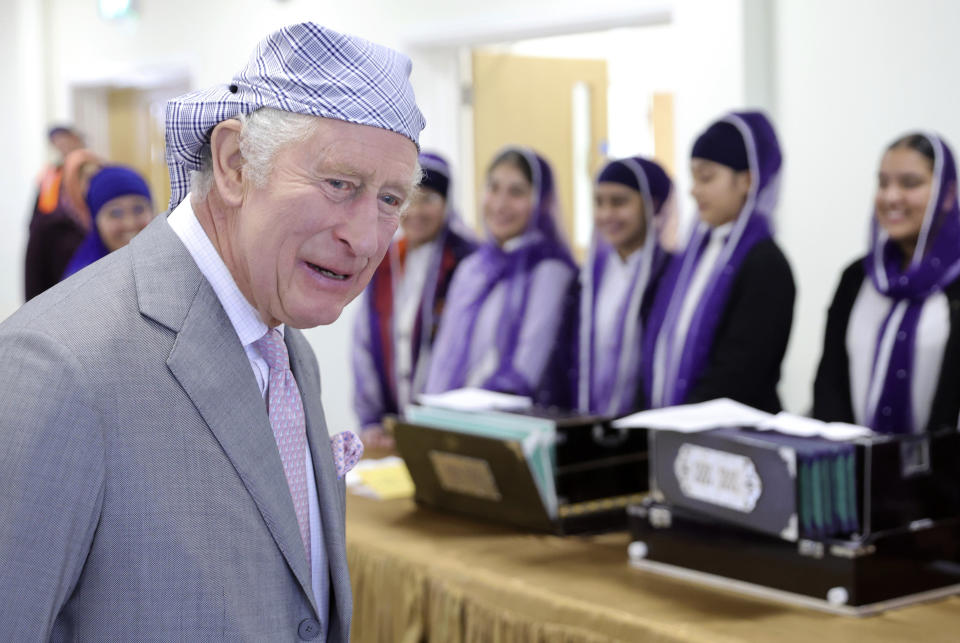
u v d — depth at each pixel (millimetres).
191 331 834
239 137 830
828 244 3205
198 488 805
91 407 766
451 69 4207
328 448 1005
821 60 3166
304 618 860
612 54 5152
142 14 5250
